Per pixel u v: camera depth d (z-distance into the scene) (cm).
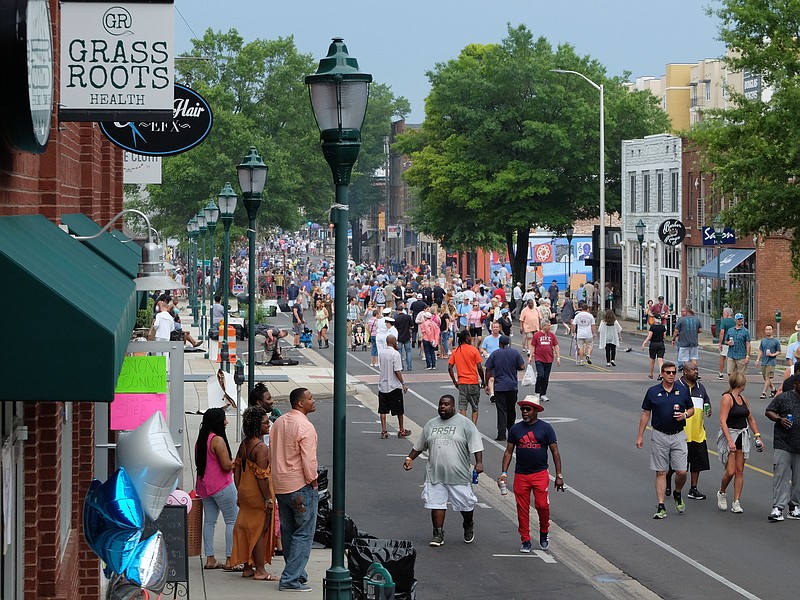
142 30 2977
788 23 10075
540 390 8519
